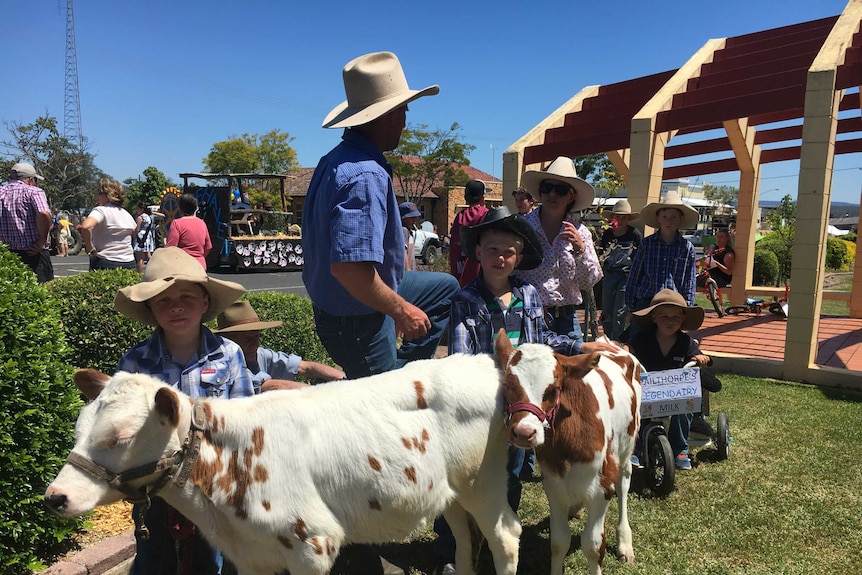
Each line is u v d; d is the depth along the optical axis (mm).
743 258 14531
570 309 4672
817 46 8875
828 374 7641
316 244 3162
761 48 9914
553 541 3301
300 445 2527
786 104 7777
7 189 7469
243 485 2477
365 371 3383
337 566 3736
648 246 6680
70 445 3686
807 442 5688
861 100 11570
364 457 2568
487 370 2941
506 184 10406
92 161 49250
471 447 2791
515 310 3535
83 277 5758
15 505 3350
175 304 2930
